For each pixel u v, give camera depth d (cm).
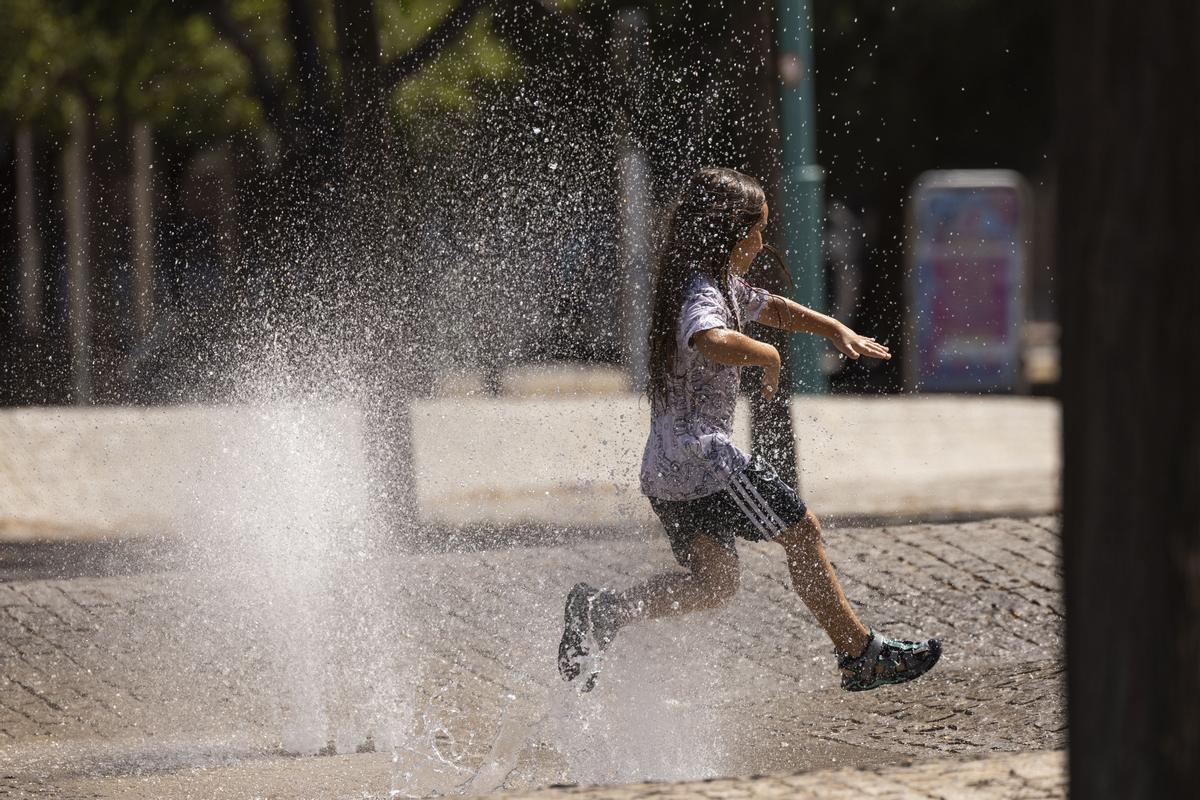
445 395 4666
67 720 2100
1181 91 884
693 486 1764
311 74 3272
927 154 8819
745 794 1220
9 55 5453
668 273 1775
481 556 2794
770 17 3119
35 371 5306
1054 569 2655
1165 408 904
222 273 3906
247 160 5444
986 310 7150
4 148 6072
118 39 5375
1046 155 9025
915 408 5944
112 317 5416
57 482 3781
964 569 2658
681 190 1852
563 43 3397
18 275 5938
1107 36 901
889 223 8706
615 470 3847
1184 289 893
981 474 4666
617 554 2788
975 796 1177
